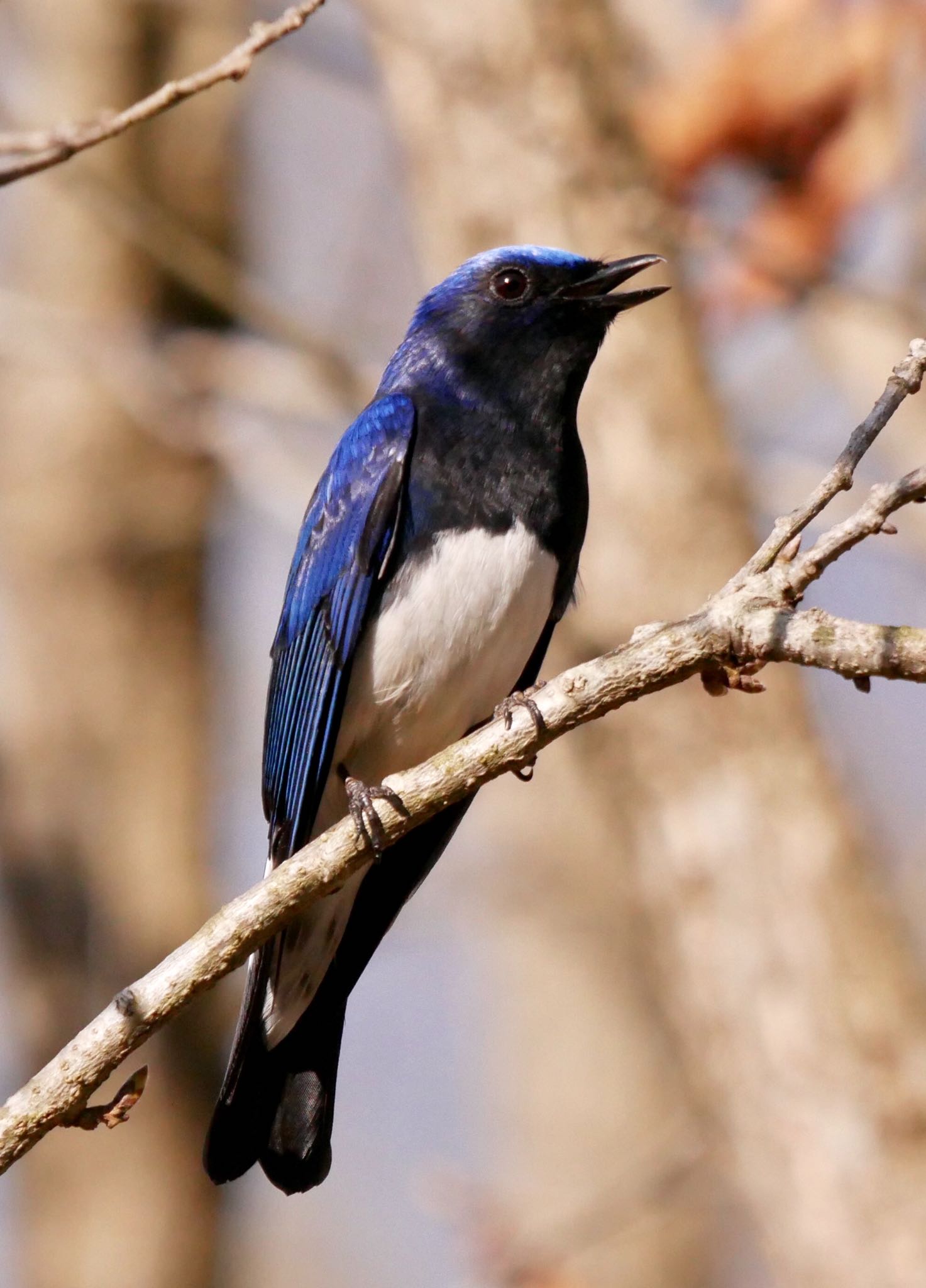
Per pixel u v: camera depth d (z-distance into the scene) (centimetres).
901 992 1109
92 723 1667
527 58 1215
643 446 1175
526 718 710
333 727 912
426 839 919
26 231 1758
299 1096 855
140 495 1703
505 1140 1855
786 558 687
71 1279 1544
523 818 1809
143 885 1639
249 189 1866
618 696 702
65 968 1603
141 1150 1559
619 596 1170
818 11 1288
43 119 1738
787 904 1112
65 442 1700
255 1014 844
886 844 1664
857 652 657
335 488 922
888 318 1298
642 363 1183
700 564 1164
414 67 1234
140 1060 1569
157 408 1429
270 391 1420
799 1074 1103
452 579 892
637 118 1245
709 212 1351
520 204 1212
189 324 1756
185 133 1786
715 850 1123
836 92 1284
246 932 700
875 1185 1086
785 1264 1115
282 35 745
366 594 899
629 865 1167
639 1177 1331
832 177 1300
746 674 686
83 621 1684
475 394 923
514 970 1883
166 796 1673
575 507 920
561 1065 1803
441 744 935
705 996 1130
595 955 1802
